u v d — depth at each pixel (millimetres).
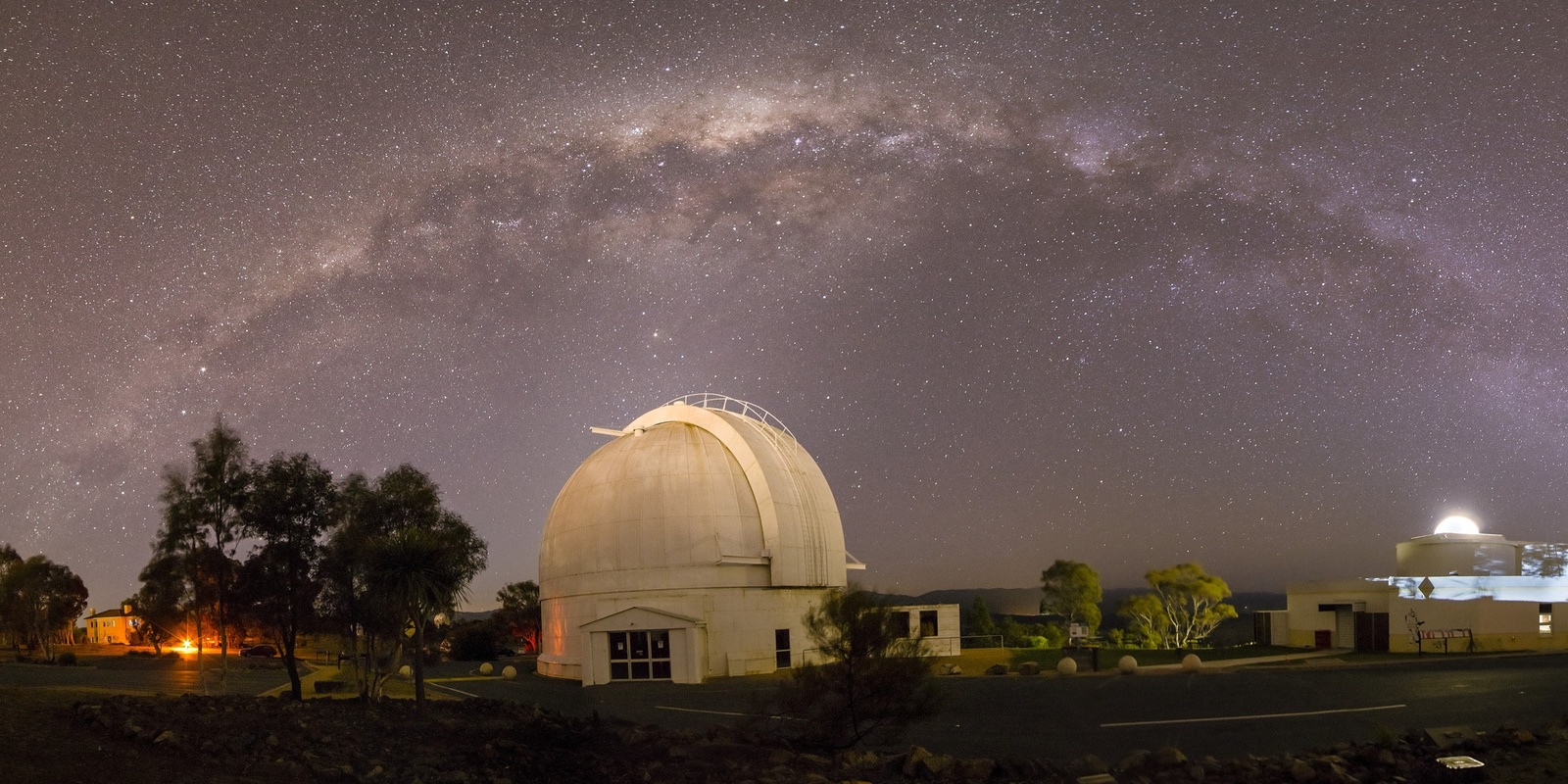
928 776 19500
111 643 99500
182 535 29109
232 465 29812
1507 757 18172
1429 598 48312
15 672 43250
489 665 53625
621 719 29281
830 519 54906
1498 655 42312
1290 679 34656
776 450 54531
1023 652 58750
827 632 24375
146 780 16344
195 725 20562
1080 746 22500
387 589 26875
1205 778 18078
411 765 19688
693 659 46312
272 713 23109
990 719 27141
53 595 67750
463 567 29734
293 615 28375
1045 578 83000
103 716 20031
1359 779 17391
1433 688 29734
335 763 19031
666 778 19719
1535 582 49438
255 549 29266
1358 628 51375
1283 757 19078
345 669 42781
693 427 54688
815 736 23562
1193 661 41500
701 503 49969
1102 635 87062
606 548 50062
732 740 23422
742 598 49312
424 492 31266
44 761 16516
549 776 19969
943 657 55031
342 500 30172
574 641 50344
